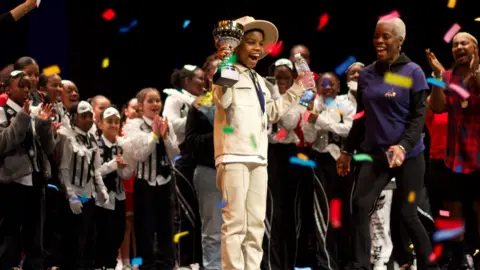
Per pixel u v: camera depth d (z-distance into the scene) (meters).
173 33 15.34
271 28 8.12
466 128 8.90
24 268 9.06
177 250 10.65
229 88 7.60
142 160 10.43
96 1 15.02
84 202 10.17
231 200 7.69
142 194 10.45
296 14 14.55
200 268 10.49
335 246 9.94
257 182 7.85
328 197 9.98
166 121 10.43
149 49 15.35
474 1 13.48
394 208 9.27
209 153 9.81
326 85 10.54
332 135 10.04
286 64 10.20
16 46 14.54
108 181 10.84
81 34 14.97
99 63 15.12
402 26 8.37
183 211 10.58
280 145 9.93
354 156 8.39
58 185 10.02
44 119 8.88
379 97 8.30
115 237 10.95
